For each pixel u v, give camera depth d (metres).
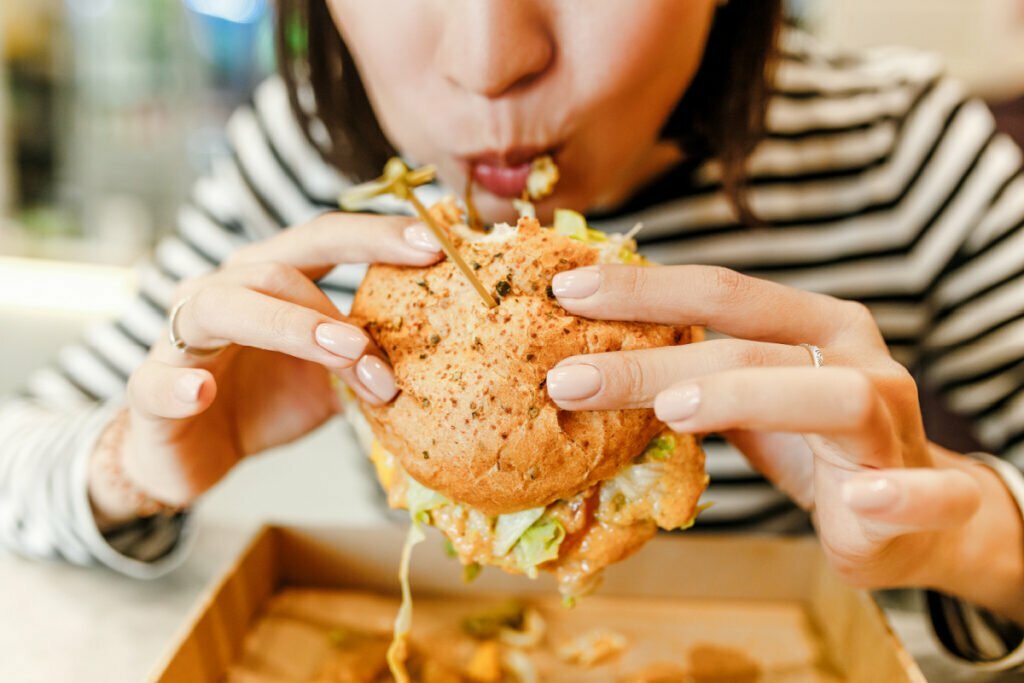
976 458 0.38
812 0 0.94
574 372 0.26
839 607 0.40
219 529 0.50
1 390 0.85
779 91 0.52
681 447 0.30
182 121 1.09
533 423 0.28
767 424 0.23
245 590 0.40
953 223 0.52
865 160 0.53
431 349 0.29
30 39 1.04
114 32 1.04
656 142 0.43
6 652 0.39
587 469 0.28
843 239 0.53
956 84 0.55
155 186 1.11
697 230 0.50
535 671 0.39
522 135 0.31
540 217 0.35
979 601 0.35
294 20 0.44
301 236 0.31
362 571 0.44
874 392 0.24
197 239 0.56
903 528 0.27
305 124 0.47
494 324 0.28
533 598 0.43
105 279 1.09
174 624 0.41
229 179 0.57
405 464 0.29
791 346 0.27
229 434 0.39
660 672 0.39
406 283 0.29
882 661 0.35
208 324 0.29
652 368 0.26
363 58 0.33
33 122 1.08
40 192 1.11
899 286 0.54
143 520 0.43
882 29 0.92
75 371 0.51
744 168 0.43
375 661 0.39
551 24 0.29
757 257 0.51
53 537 0.43
